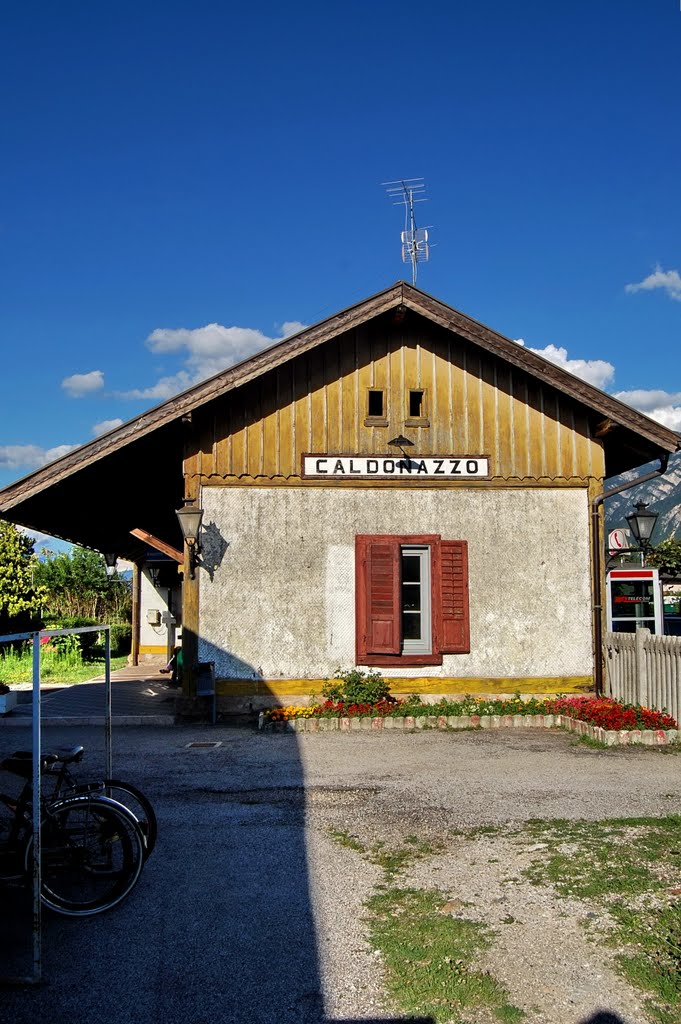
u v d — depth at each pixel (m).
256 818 7.58
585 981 4.43
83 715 13.52
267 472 13.54
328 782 8.95
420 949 4.83
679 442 13.45
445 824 7.32
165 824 7.40
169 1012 4.22
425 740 11.41
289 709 12.73
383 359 13.90
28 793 5.46
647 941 4.85
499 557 13.78
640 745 10.90
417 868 6.20
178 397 12.85
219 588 13.38
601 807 7.78
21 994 4.43
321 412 13.71
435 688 13.50
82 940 5.06
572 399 14.11
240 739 11.63
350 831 7.16
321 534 13.57
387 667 13.45
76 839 5.52
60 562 39.09
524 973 4.52
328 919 5.29
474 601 13.70
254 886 5.88
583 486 14.02
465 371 13.99
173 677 18.20
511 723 12.45
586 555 13.91
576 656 13.75
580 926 5.09
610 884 5.75
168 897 5.70
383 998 4.31
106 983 4.53
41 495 13.49
